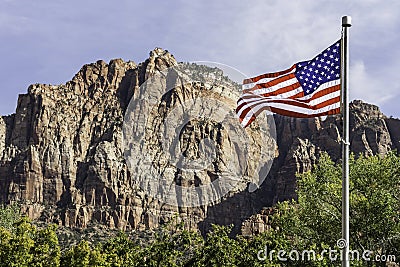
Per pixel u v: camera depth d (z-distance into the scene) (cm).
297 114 3259
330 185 6400
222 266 6153
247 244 6391
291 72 3300
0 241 6228
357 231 6112
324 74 3231
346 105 3022
